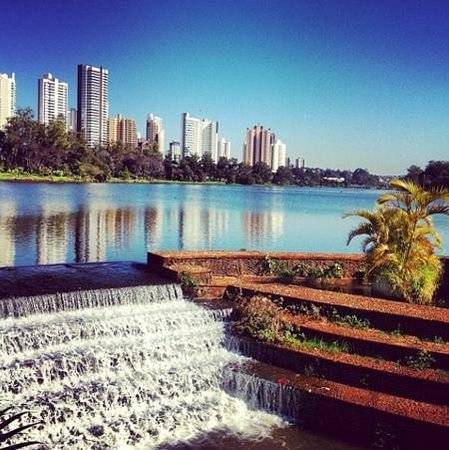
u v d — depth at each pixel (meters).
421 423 10.69
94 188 91.00
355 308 14.64
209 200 74.75
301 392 12.02
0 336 12.40
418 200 16.67
